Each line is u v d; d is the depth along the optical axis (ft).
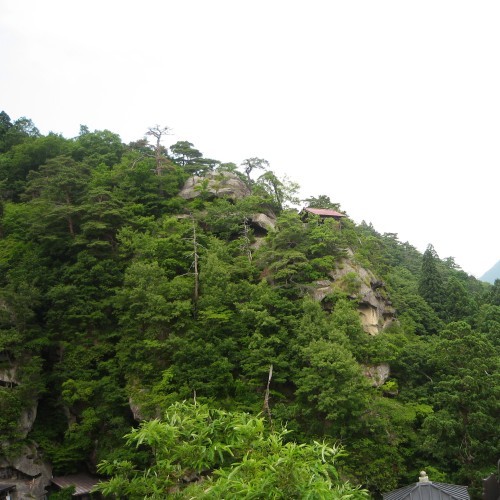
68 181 158.81
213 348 116.47
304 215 180.75
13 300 123.85
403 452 111.04
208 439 49.29
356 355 123.34
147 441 46.57
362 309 143.54
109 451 113.29
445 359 120.26
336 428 103.30
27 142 216.74
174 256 146.00
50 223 146.20
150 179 184.03
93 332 131.95
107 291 136.46
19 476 110.63
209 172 214.07
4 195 194.90
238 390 115.14
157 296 121.29
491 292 202.08
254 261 150.30
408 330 157.89
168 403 106.83
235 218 168.55
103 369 126.21
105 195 156.04
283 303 128.88
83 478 118.01
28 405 116.67
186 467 50.42
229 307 130.41
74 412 124.67
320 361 105.70
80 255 139.85
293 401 116.98
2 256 151.94
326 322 122.42
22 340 122.72
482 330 156.25
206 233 166.81
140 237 147.84
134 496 50.85
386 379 128.26
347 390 102.22
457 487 72.95
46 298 132.87
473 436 106.52
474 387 109.50
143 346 119.96
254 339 120.06
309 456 45.65
